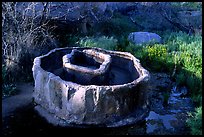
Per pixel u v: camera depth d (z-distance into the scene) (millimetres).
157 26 14195
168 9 15008
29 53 9062
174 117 7250
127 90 6562
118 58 8977
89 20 12094
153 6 14883
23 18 9492
